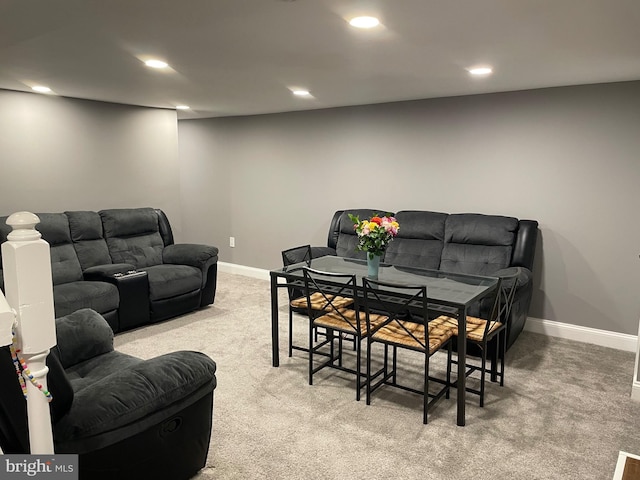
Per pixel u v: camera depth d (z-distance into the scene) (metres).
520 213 4.33
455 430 2.61
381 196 5.16
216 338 4.04
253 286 5.89
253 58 2.98
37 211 4.54
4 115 4.23
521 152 4.26
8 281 1.38
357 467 2.28
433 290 2.92
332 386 3.14
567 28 2.33
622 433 2.58
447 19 2.19
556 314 4.22
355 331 2.94
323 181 5.59
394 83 3.85
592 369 3.46
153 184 5.50
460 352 2.61
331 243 5.18
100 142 4.96
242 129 6.25
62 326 2.54
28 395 1.42
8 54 2.89
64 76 3.59
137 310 4.21
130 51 2.82
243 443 2.47
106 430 1.72
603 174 3.90
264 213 6.21
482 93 4.37
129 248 4.90
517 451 2.41
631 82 3.71
